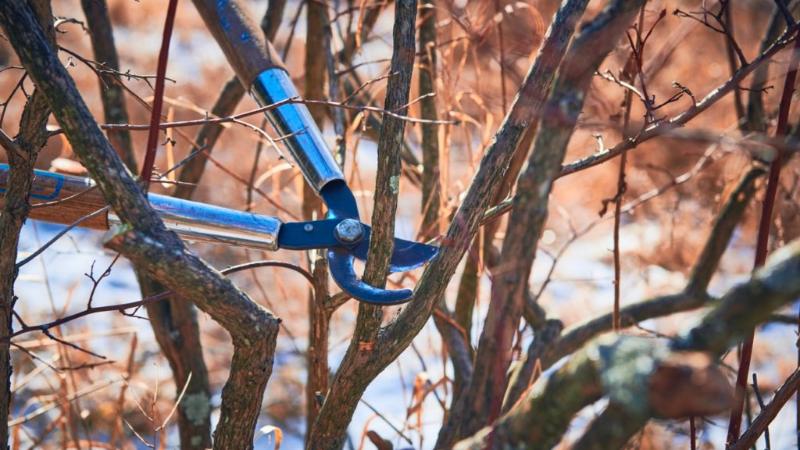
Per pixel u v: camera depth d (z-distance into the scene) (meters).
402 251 1.58
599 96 2.46
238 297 1.29
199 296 1.26
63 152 2.29
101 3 2.53
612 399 1.01
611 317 2.42
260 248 1.57
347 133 2.28
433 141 2.43
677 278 4.87
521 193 1.17
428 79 2.43
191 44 8.83
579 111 1.16
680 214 5.07
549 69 1.41
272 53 1.78
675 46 2.46
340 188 1.66
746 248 5.24
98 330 4.40
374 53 4.24
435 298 1.46
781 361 4.26
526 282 1.21
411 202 5.70
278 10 2.67
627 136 1.74
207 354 4.57
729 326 1.01
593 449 1.06
